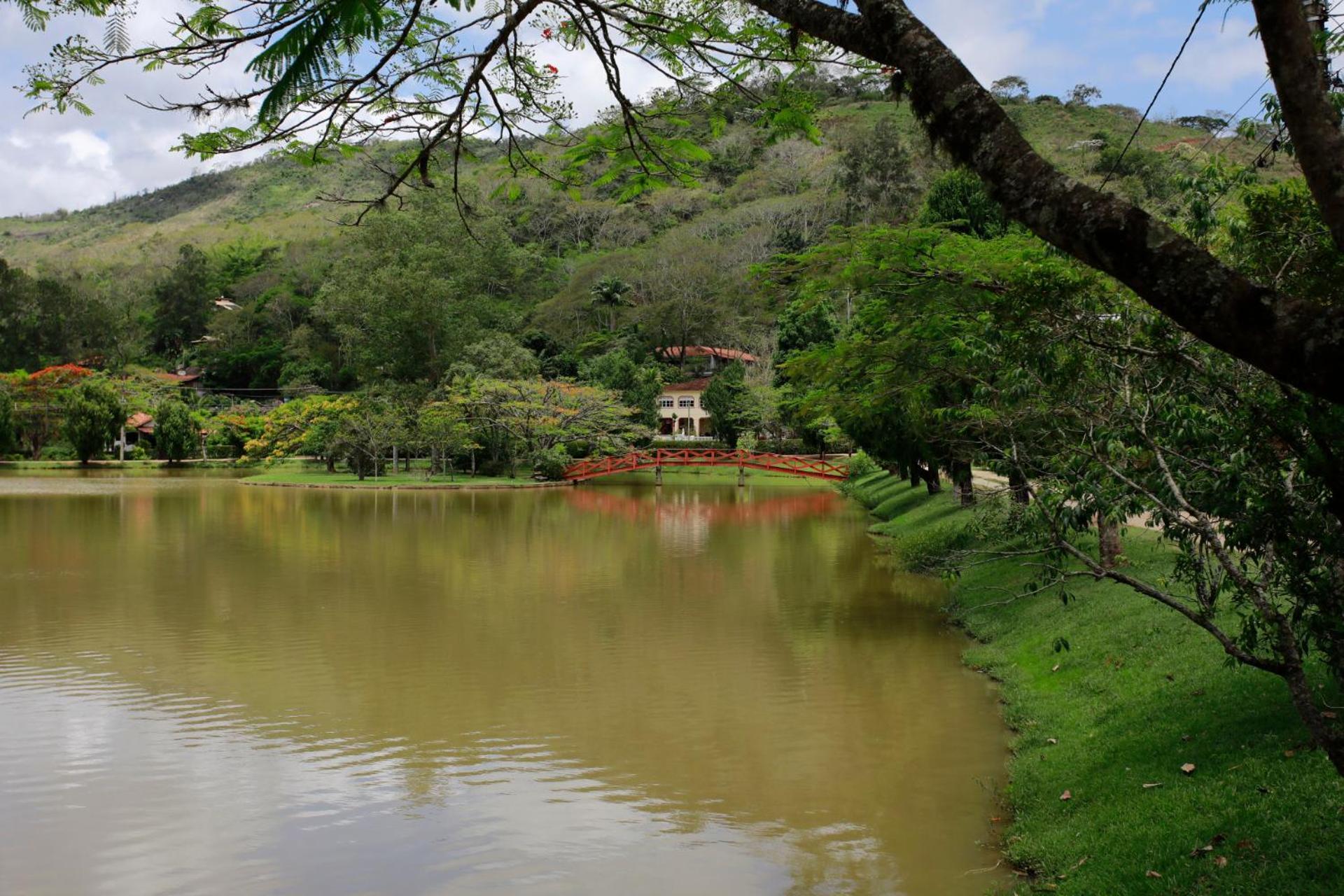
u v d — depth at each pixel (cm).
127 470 5159
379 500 3531
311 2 246
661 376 6134
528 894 596
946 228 1209
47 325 7519
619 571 1891
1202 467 493
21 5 321
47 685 1059
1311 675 698
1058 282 472
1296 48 257
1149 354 470
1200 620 499
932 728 915
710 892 598
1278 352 236
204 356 8012
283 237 11244
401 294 4891
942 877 615
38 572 1823
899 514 2638
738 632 1333
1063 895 557
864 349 1162
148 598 1569
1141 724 753
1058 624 1139
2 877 615
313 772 802
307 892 598
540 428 4306
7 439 5356
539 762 828
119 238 14225
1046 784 730
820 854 651
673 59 407
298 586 1702
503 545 2286
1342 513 409
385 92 380
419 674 1112
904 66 283
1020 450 669
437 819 709
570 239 8806
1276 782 566
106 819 705
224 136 357
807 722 934
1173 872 524
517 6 381
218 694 1029
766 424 5259
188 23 325
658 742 879
